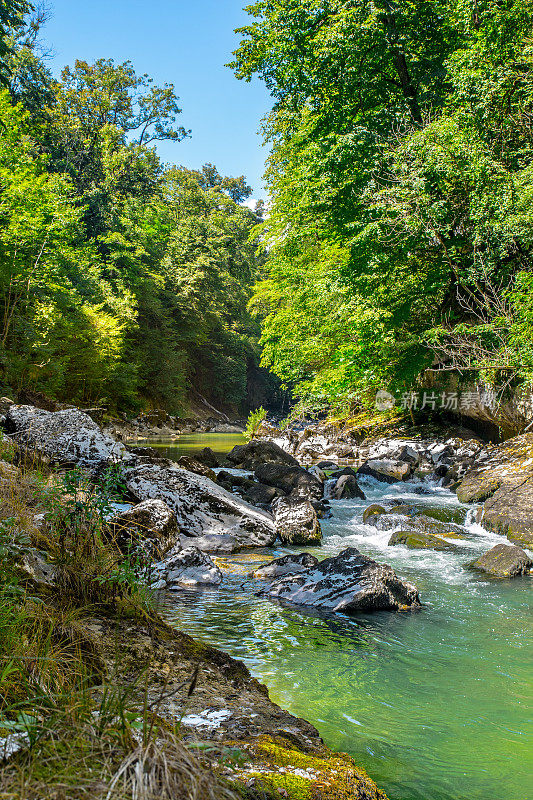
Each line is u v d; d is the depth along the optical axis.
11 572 3.35
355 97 17.86
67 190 33.00
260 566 7.24
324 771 2.41
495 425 19.48
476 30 15.91
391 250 17.16
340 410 27.59
